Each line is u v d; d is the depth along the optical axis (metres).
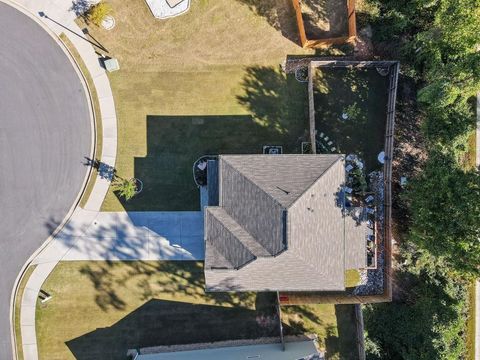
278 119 29.89
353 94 29.95
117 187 29.66
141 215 29.67
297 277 25.48
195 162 29.77
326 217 25.73
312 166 25.95
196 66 29.77
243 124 29.81
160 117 29.69
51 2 29.42
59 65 29.50
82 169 29.62
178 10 29.67
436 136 26.47
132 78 29.66
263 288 25.94
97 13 28.44
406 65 29.70
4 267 29.48
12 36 29.41
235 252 25.61
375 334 29.50
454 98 24.73
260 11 29.75
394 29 29.25
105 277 29.61
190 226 29.72
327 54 29.81
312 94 28.94
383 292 29.56
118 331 29.66
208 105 29.77
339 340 29.77
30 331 29.47
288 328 29.77
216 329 29.75
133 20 29.67
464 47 24.42
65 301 29.53
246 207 25.67
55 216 29.56
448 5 24.39
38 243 29.52
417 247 28.73
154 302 29.67
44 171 29.48
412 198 27.44
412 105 29.92
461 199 24.14
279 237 24.89
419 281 29.69
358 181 29.62
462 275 25.69
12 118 29.38
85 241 29.59
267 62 29.84
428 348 26.80
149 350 29.59
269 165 25.89
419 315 28.39
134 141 29.69
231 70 29.78
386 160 29.52
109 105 29.66
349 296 29.58
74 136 29.58
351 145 29.92
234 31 29.78
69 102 29.53
